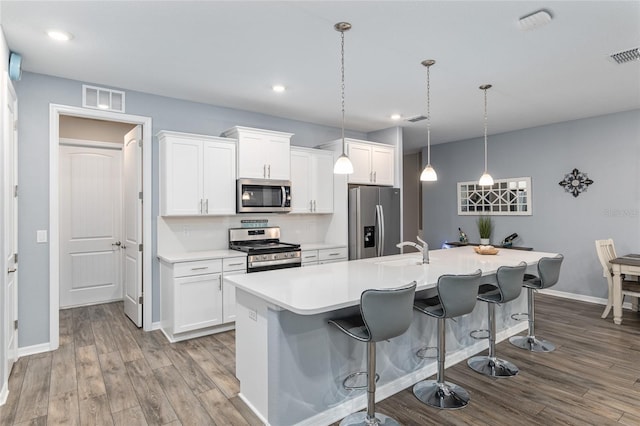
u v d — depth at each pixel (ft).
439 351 8.46
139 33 8.34
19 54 9.36
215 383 8.90
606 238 15.78
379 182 17.04
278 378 6.84
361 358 8.08
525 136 18.30
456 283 7.73
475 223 20.49
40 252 10.68
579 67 10.44
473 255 12.73
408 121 16.69
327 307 6.09
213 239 14.10
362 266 10.14
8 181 8.52
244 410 7.72
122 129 16.55
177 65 10.20
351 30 8.27
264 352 7.25
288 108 14.52
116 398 8.20
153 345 11.34
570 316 14.24
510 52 9.42
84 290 15.88
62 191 15.35
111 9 7.33
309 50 9.29
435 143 22.17
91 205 16.01
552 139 17.33
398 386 8.71
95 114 11.57
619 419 7.42
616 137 15.42
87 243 15.94
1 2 6.99
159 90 12.30
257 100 13.44
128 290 14.08
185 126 13.38
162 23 7.91
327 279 8.28
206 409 7.76
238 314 8.31
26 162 10.43
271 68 10.46
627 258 13.82
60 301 15.33
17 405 7.90
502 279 9.14
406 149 24.18
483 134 19.58
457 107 14.47
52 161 10.85
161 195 12.65
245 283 7.86
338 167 9.50
